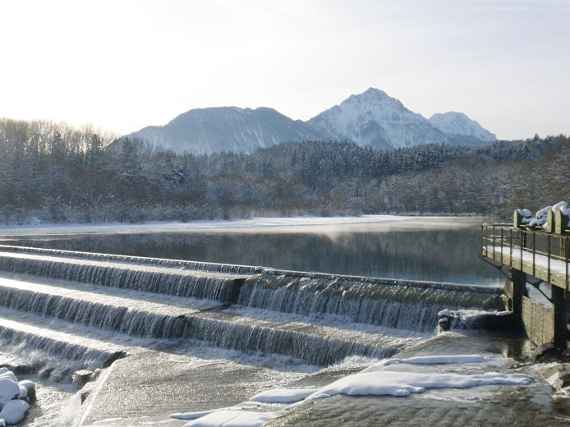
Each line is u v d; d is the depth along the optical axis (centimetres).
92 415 1720
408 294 2447
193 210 11669
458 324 1855
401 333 2320
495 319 1827
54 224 9962
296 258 5131
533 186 10031
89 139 16262
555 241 1955
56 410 2066
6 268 4350
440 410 997
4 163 11262
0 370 2330
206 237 7638
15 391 2112
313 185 19712
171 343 2595
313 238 7375
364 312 2512
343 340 2208
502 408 1000
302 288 2767
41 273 4100
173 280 3269
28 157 12206
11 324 3067
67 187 11625
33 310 3359
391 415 979
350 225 10462
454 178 16450
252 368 2227
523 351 1543
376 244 6462
